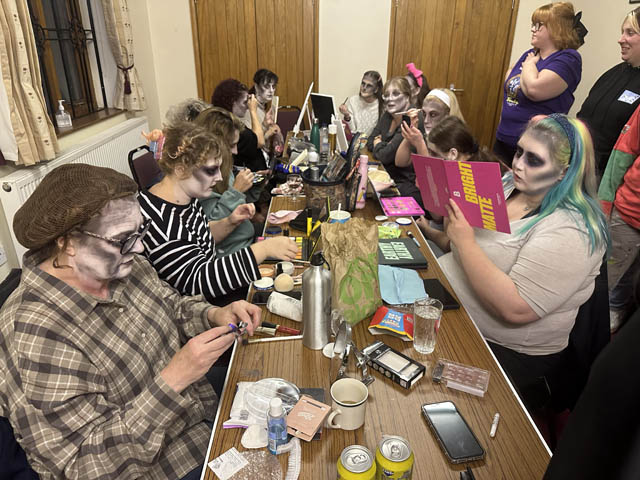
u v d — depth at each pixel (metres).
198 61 4.72
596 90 2.91
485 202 1.29
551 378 1.42
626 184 2.45
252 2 4.51
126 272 0.98
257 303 1.33
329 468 0.82
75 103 3.91
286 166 3.07
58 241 0.88
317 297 1.08
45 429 0.81
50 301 0.87
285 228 1.89
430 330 1.12
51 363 0.82
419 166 1.51
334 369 1.04
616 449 0.39
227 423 0.92
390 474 0.71
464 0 4.48
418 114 2.92
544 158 1.23
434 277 1.50
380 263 1.53
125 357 0.97
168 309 1.21
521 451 0.86
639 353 0.37
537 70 3.09
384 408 0.96
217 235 1.92
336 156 2.26
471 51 4.66
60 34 3.66
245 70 4.76
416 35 4.63
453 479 0.80
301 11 4.55
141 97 4.29
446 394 1.00
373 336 1.20
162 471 1.01
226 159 2.02
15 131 2.47
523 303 1.26
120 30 3.92
